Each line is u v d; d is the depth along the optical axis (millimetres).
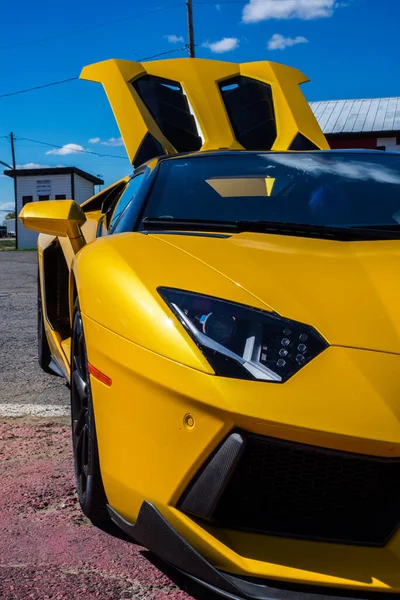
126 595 1686
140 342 1613
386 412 1409
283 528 1521
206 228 2129
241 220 2354
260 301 1611
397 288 1687
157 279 1723
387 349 1508
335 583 1424
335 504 1519
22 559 1854
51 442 2822
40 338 4023
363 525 1511
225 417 1450
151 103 4211
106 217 3301
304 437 1414
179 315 1603
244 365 1491
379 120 20375
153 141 3939
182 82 4387
